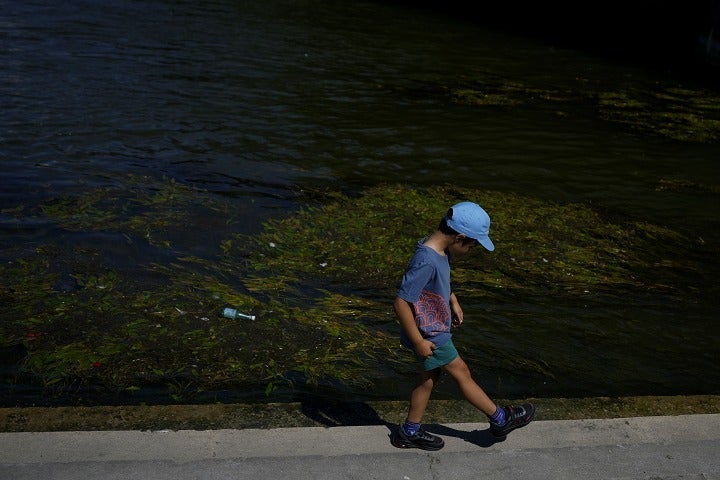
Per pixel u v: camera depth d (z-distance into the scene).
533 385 5.76
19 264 6.72
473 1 25.05
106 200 8.28
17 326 5.77
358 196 9.05
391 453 4.12
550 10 23.56
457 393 5.54
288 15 20.94
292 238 7.75
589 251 8.14
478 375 5.82
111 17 18.45
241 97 12.80
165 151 10.02
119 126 10.83
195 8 20.64
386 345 6.04
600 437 4.43
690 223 9.21
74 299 6.21
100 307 6.13
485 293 7.05
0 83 12.33
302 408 4.75
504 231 8.40
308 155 10.38
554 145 11.63
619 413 4.88
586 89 15.57
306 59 15.95
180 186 8.87
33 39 15.53
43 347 5.55
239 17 19.97
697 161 11.48
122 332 5.81
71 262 6.84
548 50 19.38
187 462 3.89
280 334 6.00
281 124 11.58
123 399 5.06
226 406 4.67
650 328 6.73
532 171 10.46
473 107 13.42
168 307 6.21
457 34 20.50
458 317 4.29
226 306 6.31
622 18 21.48
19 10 18.19
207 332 5.92
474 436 4.39
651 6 20.48
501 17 23.77
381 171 10.00
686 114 14.17
